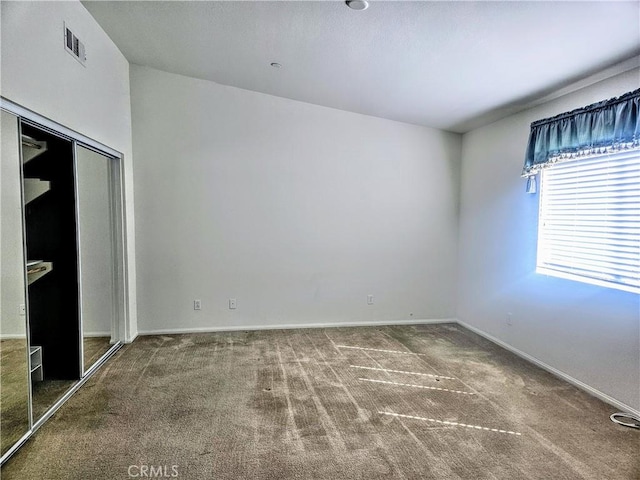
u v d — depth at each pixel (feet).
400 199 16.81
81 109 10.36
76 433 8.33
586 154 10.00
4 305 7.57
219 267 15.67
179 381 10.97
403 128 16.61
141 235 15.06
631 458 7.61
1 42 7.08
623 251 9.61
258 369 11.88
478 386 10.80
